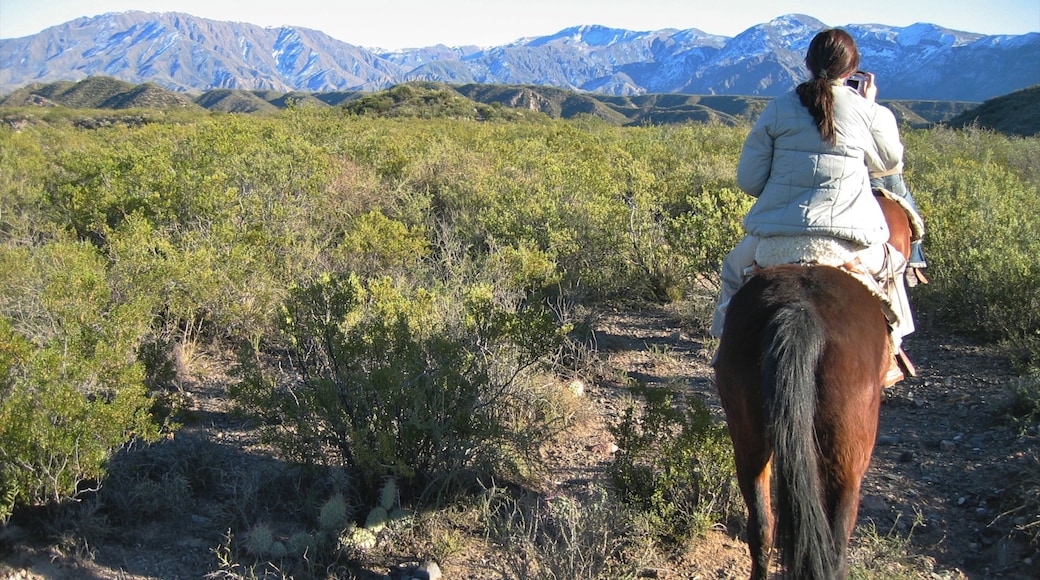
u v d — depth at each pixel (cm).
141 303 593
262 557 441
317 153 1216
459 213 1072
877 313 360
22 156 1502
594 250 941
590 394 686
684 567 440
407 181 1188
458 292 735
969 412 625
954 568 436
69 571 422
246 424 593
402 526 462
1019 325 755
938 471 538
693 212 1016
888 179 480
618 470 505
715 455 476
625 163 1497
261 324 725
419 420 488
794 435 298
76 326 550
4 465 444
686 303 889
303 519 485
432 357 535
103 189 990
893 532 469
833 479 312
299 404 505
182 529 469
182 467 512
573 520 429
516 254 824
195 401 632
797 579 293
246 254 760
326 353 555
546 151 1570
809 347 313
